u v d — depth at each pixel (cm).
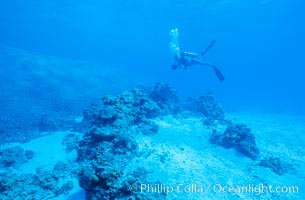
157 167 712
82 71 2367
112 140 748
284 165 871
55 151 965
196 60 1105
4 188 600
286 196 647
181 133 1024
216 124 1279
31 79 1817
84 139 777
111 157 680
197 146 918
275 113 2350
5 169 823
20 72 1862
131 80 2661
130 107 951
